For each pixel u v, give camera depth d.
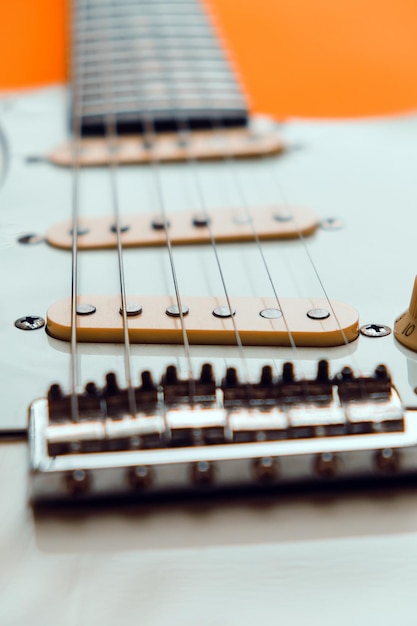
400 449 0.33
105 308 0.38
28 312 0.38
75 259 0.40
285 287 0.39
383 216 0.43
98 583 0.32
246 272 0.40
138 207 0.43
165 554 0.32
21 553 0.32
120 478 0.33
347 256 0.40
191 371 0.35
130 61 0.54
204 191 0.44
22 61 0.55
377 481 0.34
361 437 0.34
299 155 0.47
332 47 0.55
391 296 0.39
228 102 0.50
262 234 0.41
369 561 0.32
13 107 0.51
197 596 0.32
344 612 0.32
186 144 0.48
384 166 0.46
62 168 0.46
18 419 0.35
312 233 0.42
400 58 0.54
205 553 0.32
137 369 0.36
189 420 0.34
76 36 0.57
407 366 0.36
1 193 0.44
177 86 0.51
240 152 0.47
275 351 0.37
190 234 0.41
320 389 0.34
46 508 0.33
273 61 0.54
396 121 0.50
